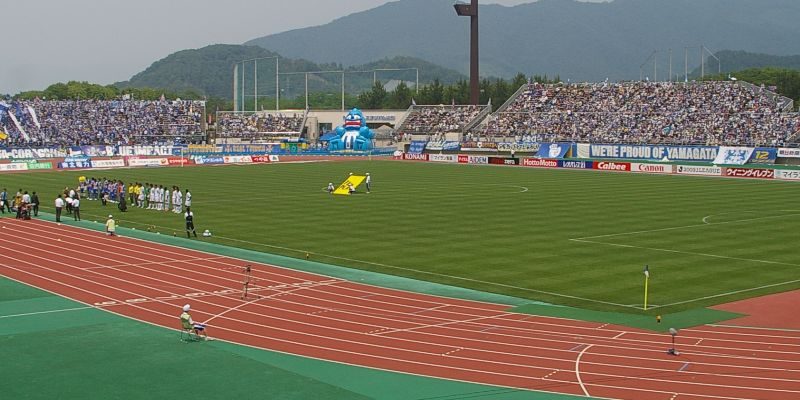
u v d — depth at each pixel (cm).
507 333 3916
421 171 13788
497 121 18200
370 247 6266
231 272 5341
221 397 3067
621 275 5244
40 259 5784
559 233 6862
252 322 4125
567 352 3597
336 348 3678
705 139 15212
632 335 3878
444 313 4312
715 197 9550
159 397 3070
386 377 3281
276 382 3228
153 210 8531
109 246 6322
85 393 3114
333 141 18425
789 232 6881
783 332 3931
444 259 5784
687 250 6075
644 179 12175
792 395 3041
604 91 17912
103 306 4447
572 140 16788
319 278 5169
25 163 14075
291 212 8269
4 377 3291
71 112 18662
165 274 5272
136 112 19438
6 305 4466
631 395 3055
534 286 4959
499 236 6731
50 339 3822
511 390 3122
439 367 3403
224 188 10725
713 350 3619
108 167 14750
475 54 19262
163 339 3822
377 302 4553
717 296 4684
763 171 12425
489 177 12531
